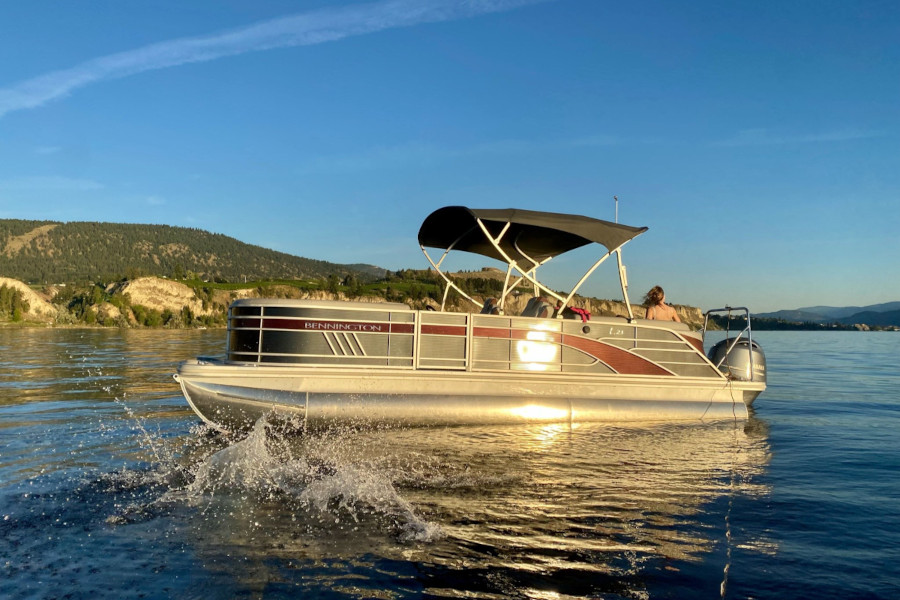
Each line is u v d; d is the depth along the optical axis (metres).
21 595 3.36
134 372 16.03
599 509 4.96
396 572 3.72
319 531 4.36
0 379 14.22
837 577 3.80
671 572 3.82
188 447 7.02
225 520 4.57
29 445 7.06
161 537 4.22
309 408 7.69
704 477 6.06
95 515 4.65
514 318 8.76
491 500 5.12
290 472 5.88
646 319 9.54
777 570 3.88
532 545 4.18
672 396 9.36
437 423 8.13
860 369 22.16
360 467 6.11
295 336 7.96
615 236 8.92
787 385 16.23
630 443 7.60
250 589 3.47
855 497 5.50
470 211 8.62
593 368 9.07
